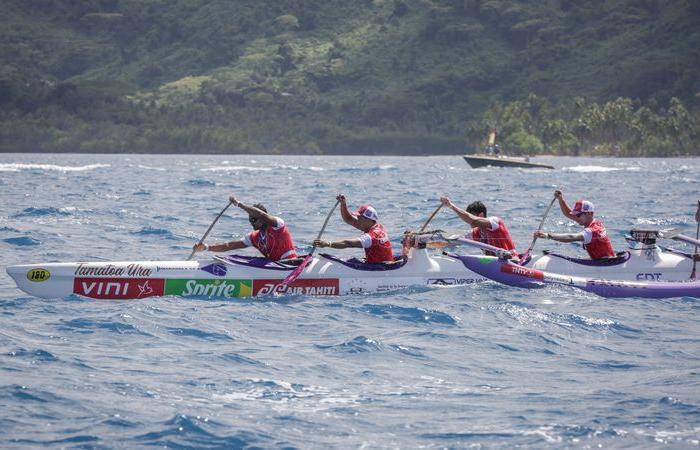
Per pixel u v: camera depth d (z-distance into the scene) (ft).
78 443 76.64
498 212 337.11
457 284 157.17
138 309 133.59
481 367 104.53
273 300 145.07
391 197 437.99
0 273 169.48
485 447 77.82
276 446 77.36
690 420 84.64
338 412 86.74
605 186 587.27
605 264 163.84
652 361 108.27
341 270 151.64
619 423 83.76
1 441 76.43
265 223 150.61
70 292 143.84
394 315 133.39
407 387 95.71
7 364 99.86
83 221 276.41
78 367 99.86
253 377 97.96
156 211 323.98
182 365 102.17
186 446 76.84
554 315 134.62
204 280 147.33
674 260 166.71
